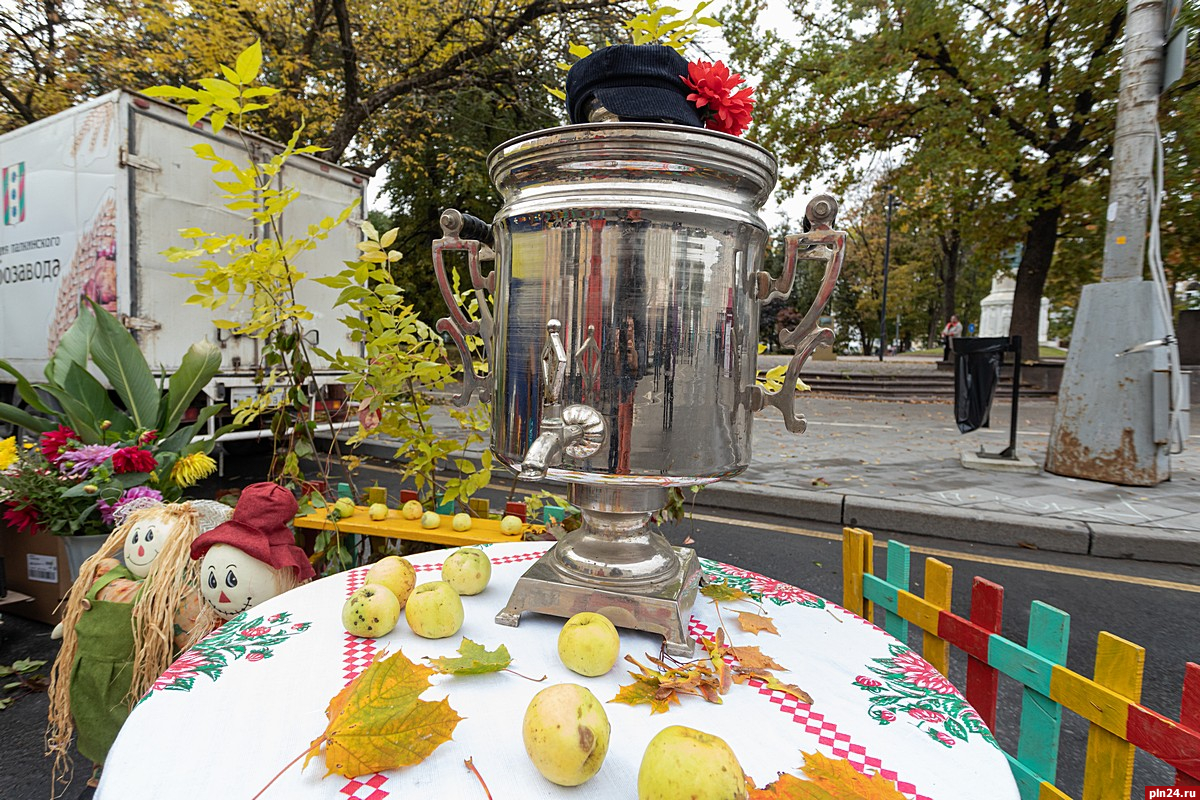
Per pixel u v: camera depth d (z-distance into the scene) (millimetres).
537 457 832
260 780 707
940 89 11641
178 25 9477
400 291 2111
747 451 1078
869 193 29922
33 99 10039
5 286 5266
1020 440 7660
